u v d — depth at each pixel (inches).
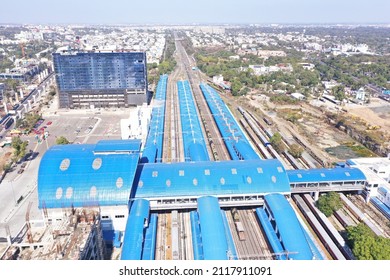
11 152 5733.3
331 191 4065.0
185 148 5703.7
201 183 3782.0
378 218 3823.8
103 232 3484.3
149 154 5059.1
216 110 7795.3
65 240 2593.5
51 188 3449.8
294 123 7278.5
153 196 3673.7
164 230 3622.0
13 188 4586.6
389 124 7239.2
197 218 3666.3
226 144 5831.7
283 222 3282.5
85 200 3410.4
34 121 7367.1
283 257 2992.1
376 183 4067.4
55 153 3784.5
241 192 3725.4
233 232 3582.7
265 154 5506.9
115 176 3548.2
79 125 7362.2
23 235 3006.9
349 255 3115.2
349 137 6530.5
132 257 2906.0
